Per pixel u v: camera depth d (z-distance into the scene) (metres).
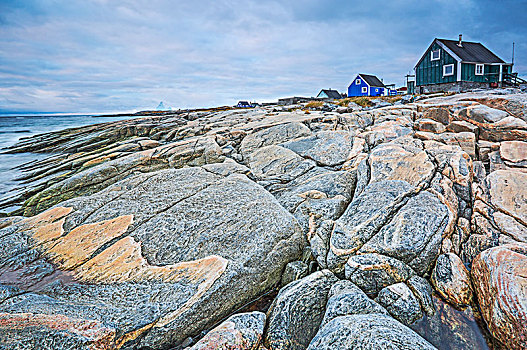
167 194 9.23
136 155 14.82
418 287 5.83
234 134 16.31
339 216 8.55
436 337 5.19
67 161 19.72
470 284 5.84
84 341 4.87
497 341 4.94
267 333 5.47
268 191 9.88
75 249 7.37
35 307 5.50
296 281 6.44
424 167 8.32
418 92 40.56
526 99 12.27
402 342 4.33
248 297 6.72
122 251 7.17
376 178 8.61
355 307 5.41
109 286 6.32
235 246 7.09
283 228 7.64
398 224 6.64
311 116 18.02
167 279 6.37
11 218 9.56
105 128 31.17
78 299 5.97
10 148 31.14
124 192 9.57
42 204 12.86
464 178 7.95
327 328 5.01
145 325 5.43
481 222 6.94
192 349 4.88
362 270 6.12
